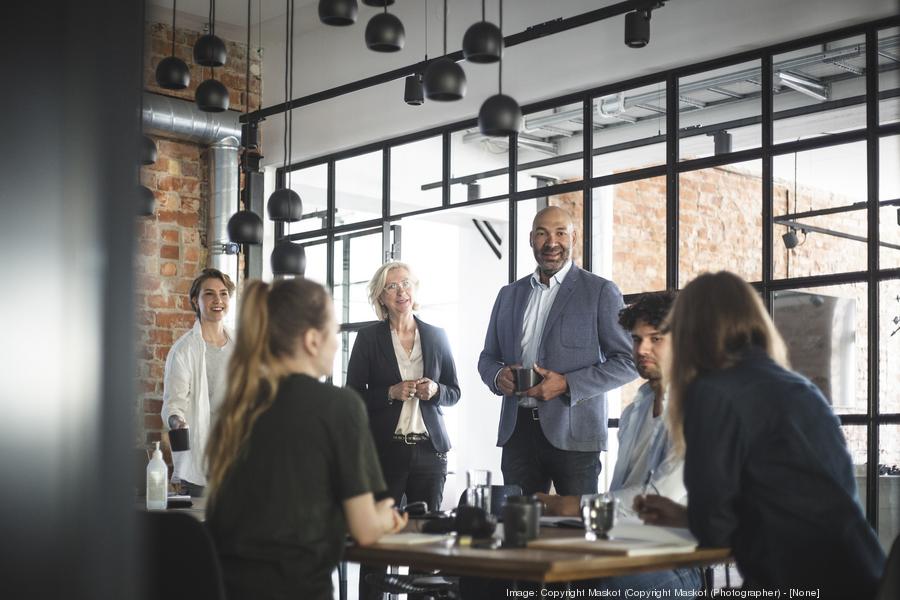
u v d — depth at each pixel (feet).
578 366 14.07
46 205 1.80
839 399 14.74
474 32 10.88
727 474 6.82
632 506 8.61
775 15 15.12
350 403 7.28
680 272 16.80
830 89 14.84
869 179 14.39
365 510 7.06
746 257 16.25
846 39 14.64
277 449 7.09
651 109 17.12
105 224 1.82
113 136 1.83
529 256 27.58
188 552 6.66
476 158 19.81
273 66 23.75
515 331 14.76
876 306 14.39
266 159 23.66
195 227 22.80
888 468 14.10
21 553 1.79
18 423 1.78
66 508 1.79
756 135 15.75
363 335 16.05
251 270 23.43
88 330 1.81
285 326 7.39
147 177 22.21
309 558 7.03
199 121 21.98
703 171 16.53
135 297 1.84
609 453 25.26
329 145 22.35
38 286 1.79
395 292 15.87
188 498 12.29
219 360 15.81
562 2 17.88
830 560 6.72
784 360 7.56
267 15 21.97
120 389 1.82
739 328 7.38
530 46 18.53
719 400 6.91
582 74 17.69
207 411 15.61
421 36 20.36
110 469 1.81
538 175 18.80
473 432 30.94
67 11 1.80
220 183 22.57
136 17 1.87
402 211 21.22
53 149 1.80
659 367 9.52
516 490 11.39
